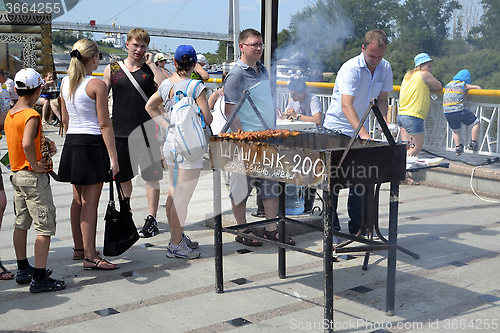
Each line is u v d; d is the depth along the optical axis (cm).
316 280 344
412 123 644
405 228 471
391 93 738
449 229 466
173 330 268
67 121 364
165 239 447
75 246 390
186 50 351
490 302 304
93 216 363
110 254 366
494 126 679
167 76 456
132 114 444
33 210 319
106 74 452
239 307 300
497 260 380
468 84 676
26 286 337
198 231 468
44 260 324
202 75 602
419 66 645
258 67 404
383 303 304
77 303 307
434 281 339
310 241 437
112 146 352
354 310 294
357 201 419
